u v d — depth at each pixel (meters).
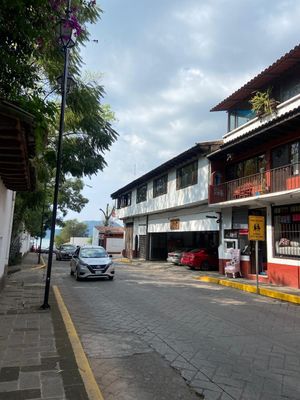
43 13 5.97
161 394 4.62
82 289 14.38
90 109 12.06
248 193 18.33
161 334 7.54
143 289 14.61
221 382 5.06
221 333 7.79
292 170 15.95
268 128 15.87
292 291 14.20
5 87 6.12
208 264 24.84
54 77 10.26
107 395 4.56
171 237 35.56
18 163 7.23
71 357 5.55
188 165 25.52
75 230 98.12
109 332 7.65
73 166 13.94
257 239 14.80
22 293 12.07
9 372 4.89
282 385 5.00
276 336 7.73
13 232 24.11
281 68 17.42
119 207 44.69
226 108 22.47
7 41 5.65
